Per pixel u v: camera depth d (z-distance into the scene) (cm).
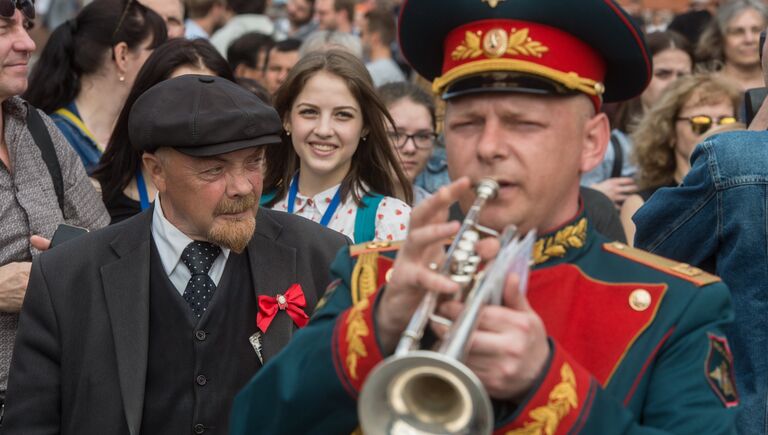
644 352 362
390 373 301
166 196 532
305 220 562
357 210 716
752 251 484
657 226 517
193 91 522
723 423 346
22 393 519
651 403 358
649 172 896
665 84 1109
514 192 355
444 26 375
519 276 328
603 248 391
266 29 1479
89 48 827
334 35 1140
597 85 369
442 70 406
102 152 819
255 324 532
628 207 890
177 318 520
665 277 375
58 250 536
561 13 356
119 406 505
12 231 640
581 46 366
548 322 373
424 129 888
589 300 375
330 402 351
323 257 549
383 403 311
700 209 500
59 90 829
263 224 550
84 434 507
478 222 359
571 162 365
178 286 530
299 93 731
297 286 534
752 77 1171
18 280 616
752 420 477
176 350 518
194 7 1444
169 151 518
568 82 357
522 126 357
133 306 518
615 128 1066
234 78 768
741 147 492
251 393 373
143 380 508
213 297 525
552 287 377
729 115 868
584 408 331
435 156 955
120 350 510
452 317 325
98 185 741
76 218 675
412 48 404
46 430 518
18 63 645
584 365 368
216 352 521
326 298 397
